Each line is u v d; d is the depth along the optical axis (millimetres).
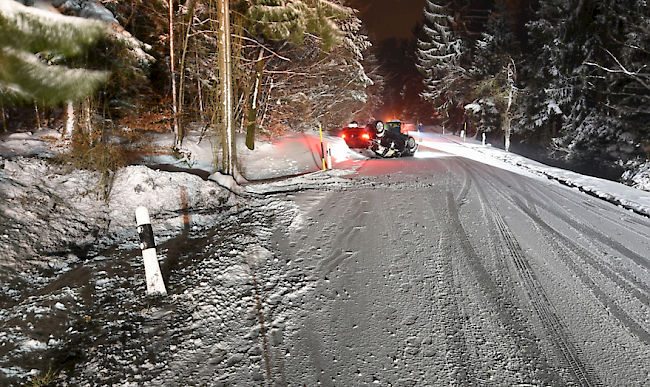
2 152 8422
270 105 20109
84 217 6723
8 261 5062
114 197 7414
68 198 6934
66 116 10219
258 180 12352
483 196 10008
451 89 50656
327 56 22438
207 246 6086
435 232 7043
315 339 3916
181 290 4676
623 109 25281
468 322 4332
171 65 13609
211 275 5027
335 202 8789
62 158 7922
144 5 13711
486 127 42656
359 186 10570
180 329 3945
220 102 11852
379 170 13617
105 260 5590
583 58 29453
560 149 29906
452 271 5531
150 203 7609
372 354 3730
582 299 4930
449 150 24172
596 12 28969
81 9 8398
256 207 8227
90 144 8438
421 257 5949
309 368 3498
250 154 15359
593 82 28906
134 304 4359
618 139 26094
